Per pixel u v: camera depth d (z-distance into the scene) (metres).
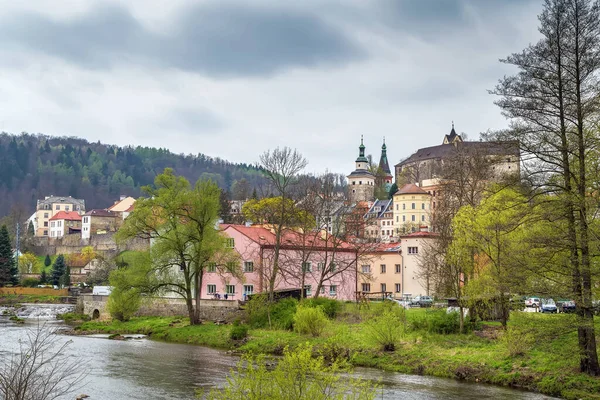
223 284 88.75
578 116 39.53
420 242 99.50
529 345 46.50
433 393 40.22
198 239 76.00
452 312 59.75
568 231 39.12
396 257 103.12
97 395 39.94
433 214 98.94
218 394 22.73
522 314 45.75
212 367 50.19
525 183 41.00
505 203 44.22
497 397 39.06
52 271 160.62
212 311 78.75
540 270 39.69
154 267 75.19
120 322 83.25
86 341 67.12
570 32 40.06
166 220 76.19
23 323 88.38
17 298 137.12
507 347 47.69
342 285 95.44
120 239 75.50
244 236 87.56
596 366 40.19
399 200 197.00
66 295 143.75
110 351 58.94
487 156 50.84
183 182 76.88
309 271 87.31
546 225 40.97
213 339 65.75
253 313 69.12
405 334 56.03
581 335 40.53
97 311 96.75
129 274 75.00
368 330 54.41
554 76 40.12
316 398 20.94
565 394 38.84
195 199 75.88
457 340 54.03
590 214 39.34
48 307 121.31
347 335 59.31
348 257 97.12
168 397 39.69
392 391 40.78
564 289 38.81
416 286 99.56
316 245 91.12
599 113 39.06
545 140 39.78
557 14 40.16
